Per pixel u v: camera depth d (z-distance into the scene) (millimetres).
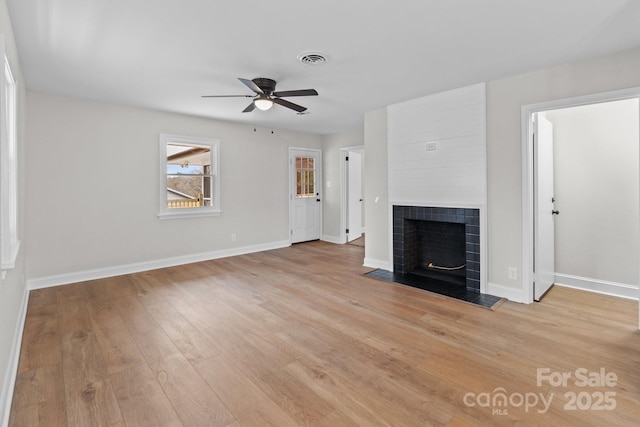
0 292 1670
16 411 1719
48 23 2234
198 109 4594
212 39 2490
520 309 3119
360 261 5184
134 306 3242
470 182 3607
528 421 1637
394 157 4359
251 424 1630
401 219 4328
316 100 4148
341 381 1984
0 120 1706
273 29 2342
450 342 2469
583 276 3686
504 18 2201
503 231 3398
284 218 6441
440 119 3838
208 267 4836
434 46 2615
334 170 6883
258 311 3107
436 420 1647
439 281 4012
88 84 3516
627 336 2547
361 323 2824
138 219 4582
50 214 3906
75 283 4035
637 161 3332
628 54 2670
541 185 3348
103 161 4266
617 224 3457
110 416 1688
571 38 2477
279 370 2109
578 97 2898
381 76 3283
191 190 5262
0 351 1637
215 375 2057
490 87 3432
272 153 6188
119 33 2391
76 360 2230
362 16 2172
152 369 2123
